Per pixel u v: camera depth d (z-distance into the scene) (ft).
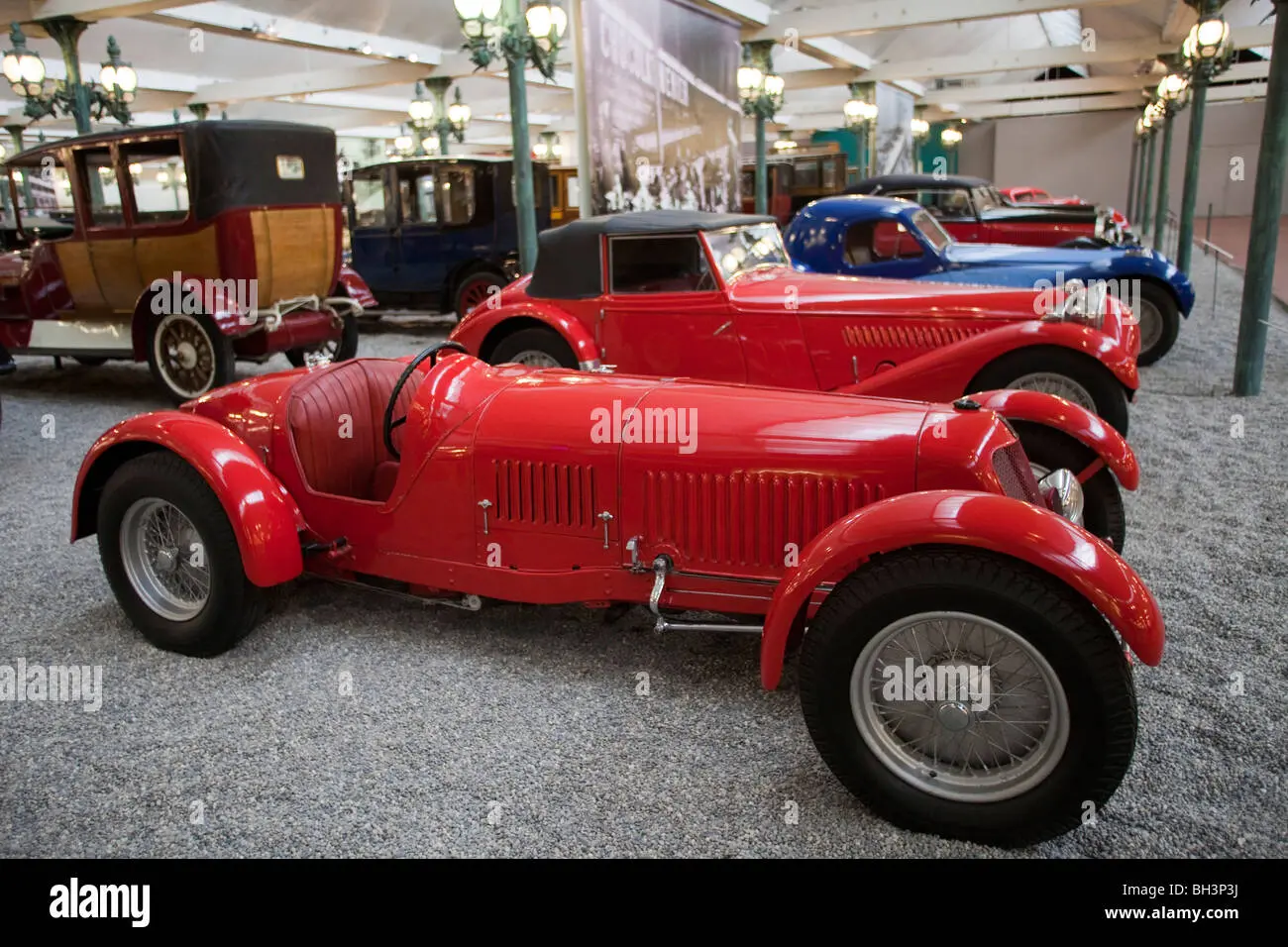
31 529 14.57
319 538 10.51
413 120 53.52
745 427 8.76
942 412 8.77
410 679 9.62
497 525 9.57
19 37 31.22
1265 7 61.21
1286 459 16.44
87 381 27.09
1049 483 9.12
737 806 7.50
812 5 45.60
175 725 8.87
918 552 6.81
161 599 10.43
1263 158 20.20
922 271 23.09
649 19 32.96
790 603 7.00
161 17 37.09
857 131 61.87
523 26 25.82
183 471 9.78
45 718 9.02
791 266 19.02
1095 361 14.64
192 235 21.63
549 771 8.02
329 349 26.37
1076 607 6.34
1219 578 11.59
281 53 56.54
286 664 10.00
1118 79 74.84
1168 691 9.02
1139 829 7.13
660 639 10.34
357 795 7.76
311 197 23.32
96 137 22.00
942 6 40.91
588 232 17.54
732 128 40.96
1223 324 31.63
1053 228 34.42
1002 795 6.77
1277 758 7.95
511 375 10.47
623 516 9.06
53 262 23.66
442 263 34.04
